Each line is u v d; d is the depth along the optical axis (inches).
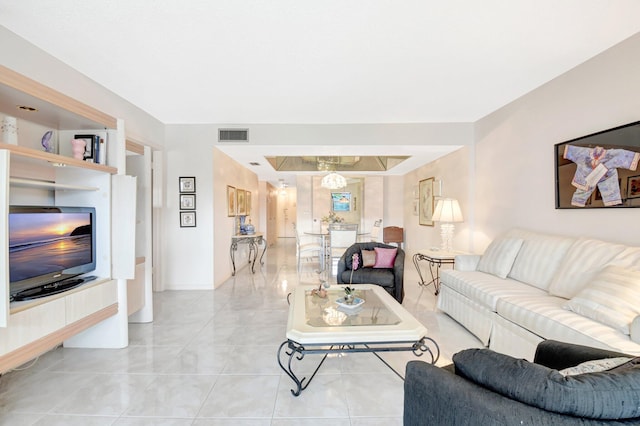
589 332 66.3
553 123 116.0
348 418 67.9
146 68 106.8
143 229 127.7
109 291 98.7
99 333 103.0
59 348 102.6
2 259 61.3
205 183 176.6
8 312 62.1
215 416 68.5
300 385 76.2
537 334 79.7
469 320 112.9
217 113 156.6
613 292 70.9
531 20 80.1
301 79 115.8
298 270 235.0
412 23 81.0
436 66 105.8
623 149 89.4
